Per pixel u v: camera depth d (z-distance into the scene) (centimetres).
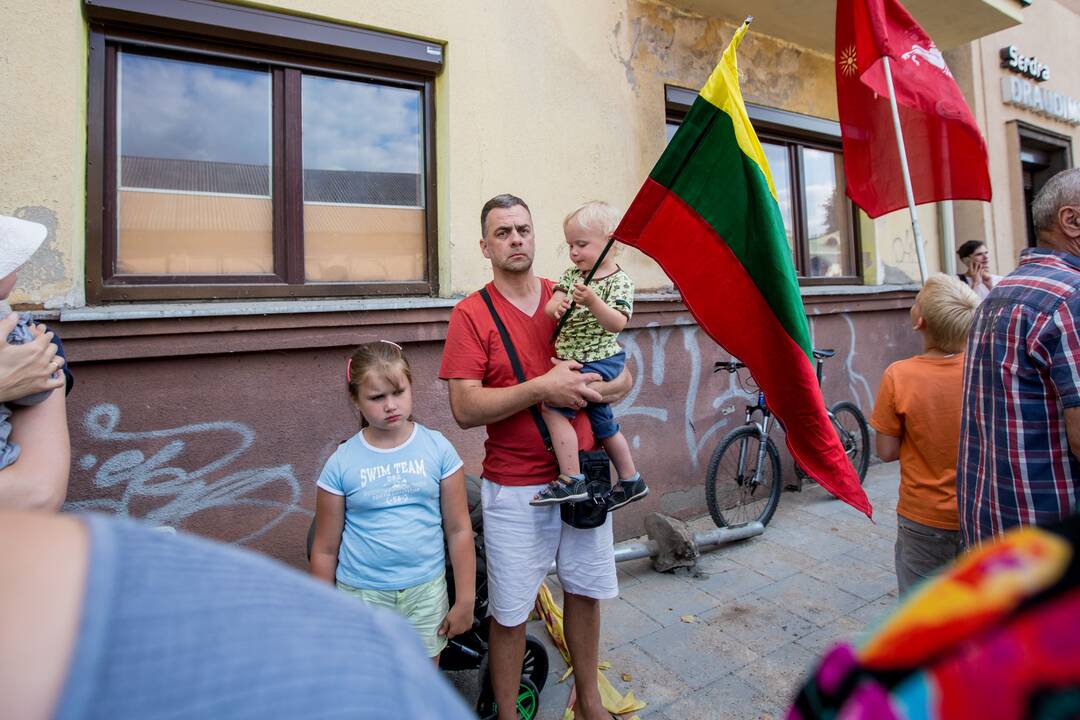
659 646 285
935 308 220
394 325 317
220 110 298
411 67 334
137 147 281
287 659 41
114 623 39
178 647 39
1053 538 49
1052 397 166
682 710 242
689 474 437
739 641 289
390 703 41
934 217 636
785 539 408
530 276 223
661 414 422
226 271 302
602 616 312
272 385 292
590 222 224
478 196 351
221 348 276
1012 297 175
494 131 355
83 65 263
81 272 262
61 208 254
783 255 191
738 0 428
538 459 209
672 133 452
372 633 48
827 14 449
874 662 52
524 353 211
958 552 214
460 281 345
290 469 298
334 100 325
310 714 38
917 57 329
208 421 279
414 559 190
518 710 228
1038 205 183
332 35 306
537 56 371
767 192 191
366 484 190
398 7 322
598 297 205
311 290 316
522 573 208
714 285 202
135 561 44
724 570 363
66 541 44
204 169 296
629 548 354
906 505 225
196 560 48
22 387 131
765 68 485
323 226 324
